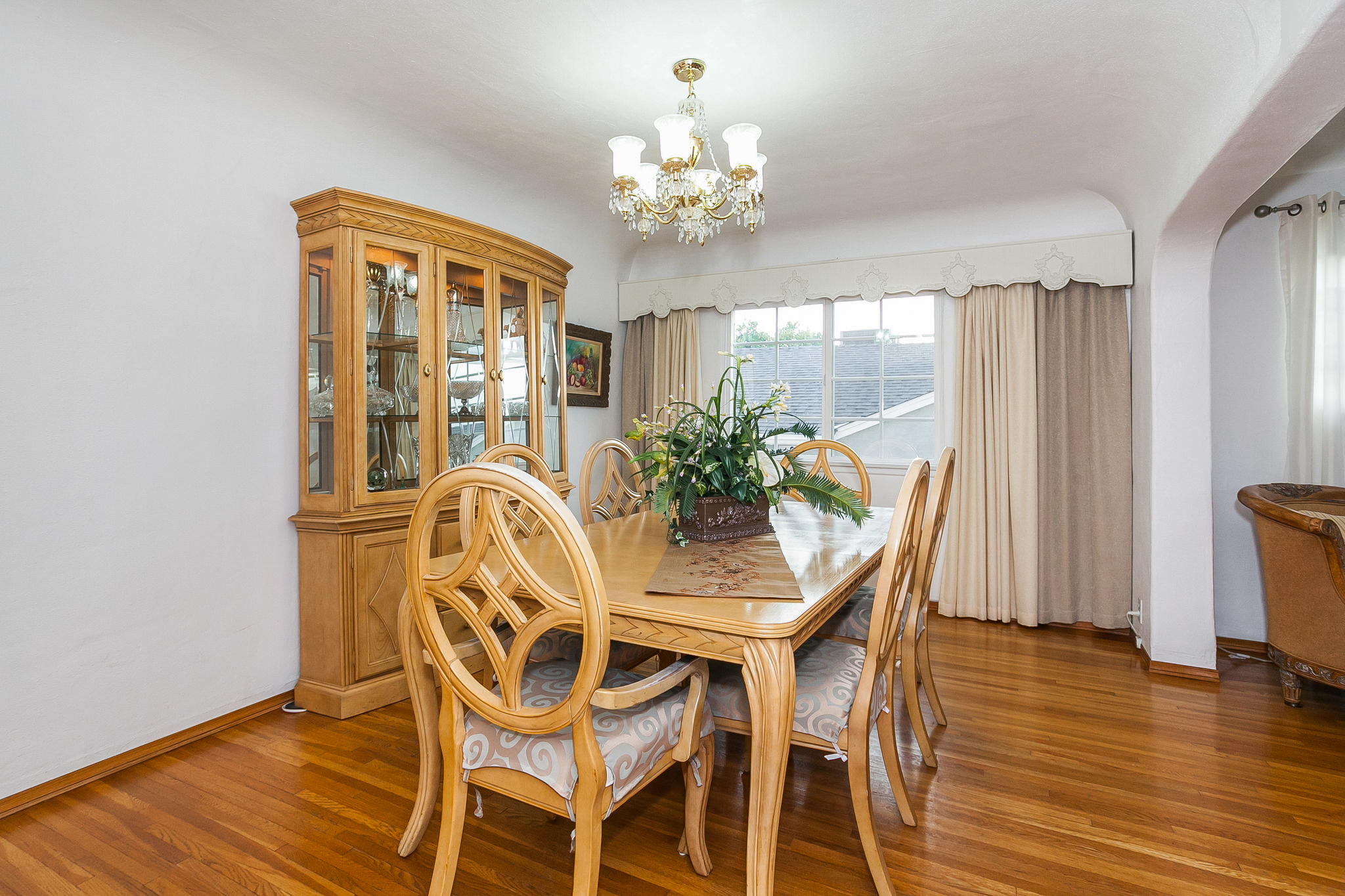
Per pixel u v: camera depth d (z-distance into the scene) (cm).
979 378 397
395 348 272
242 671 254
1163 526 311
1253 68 190
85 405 210
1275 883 162
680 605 147
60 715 204
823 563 187
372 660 266
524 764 132
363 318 260
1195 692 288
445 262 291
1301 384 329
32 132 198
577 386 450
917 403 432
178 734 233
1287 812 193
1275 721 257
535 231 408
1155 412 312
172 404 233
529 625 125
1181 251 302
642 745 139
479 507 126
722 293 466
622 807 198
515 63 245
